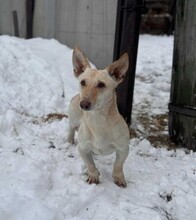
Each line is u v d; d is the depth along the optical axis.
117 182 0.82
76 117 0.94
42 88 1.28
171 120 1.13
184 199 0.80
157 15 3.30
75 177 0.83
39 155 0.90
